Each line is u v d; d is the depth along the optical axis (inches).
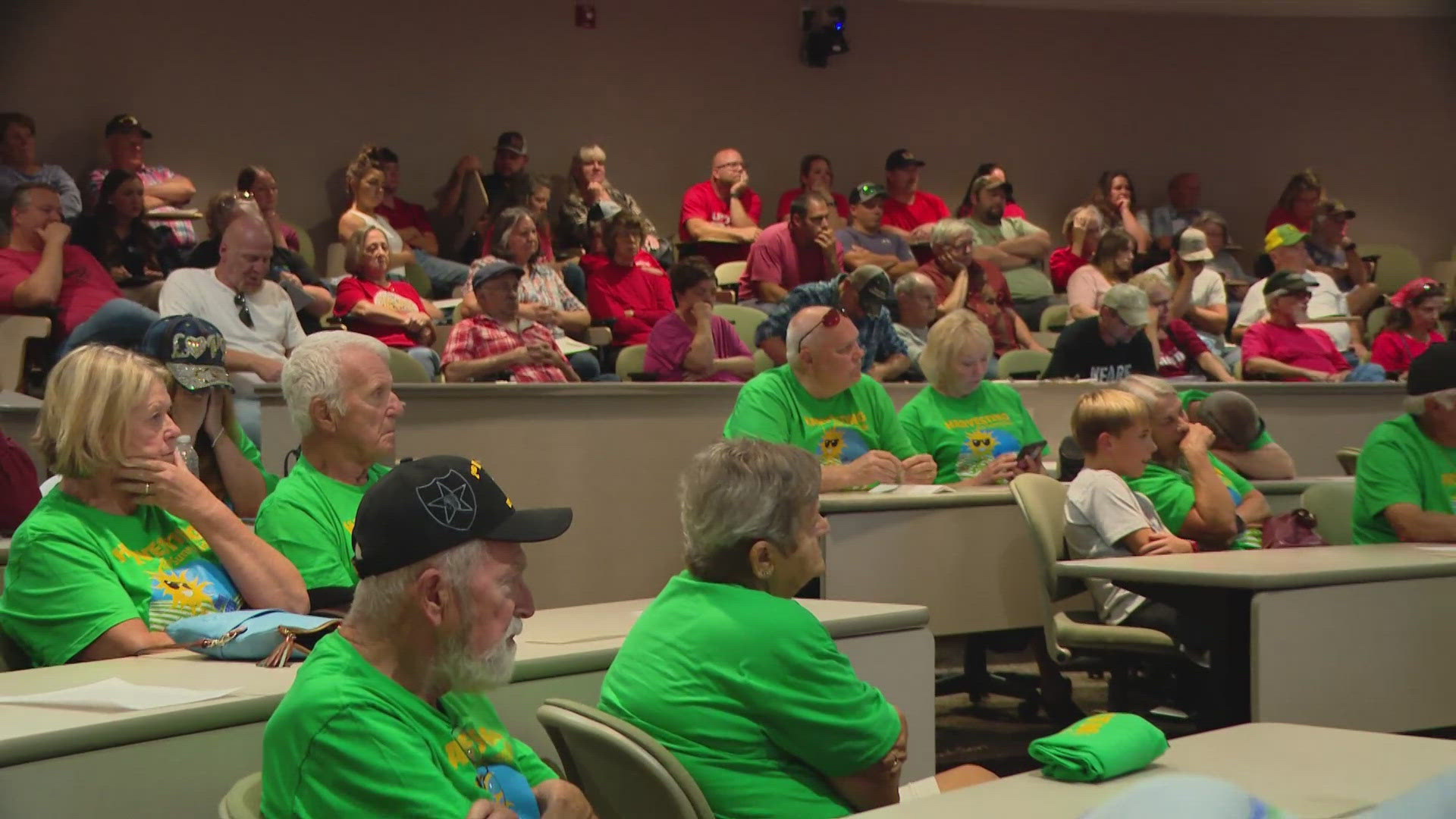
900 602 157.9
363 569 65.5
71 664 89.9
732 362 225.0
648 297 281.9
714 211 334.0
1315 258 378.9
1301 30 425.4
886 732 78.7
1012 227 353.1
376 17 325.1
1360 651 123.5
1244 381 283.9
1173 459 163.5
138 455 93.8
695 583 81.8
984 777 96.0
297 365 106.3
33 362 217.8
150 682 81.5
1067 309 320.5
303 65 316.5
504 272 209.2
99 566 92.4
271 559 97.8
